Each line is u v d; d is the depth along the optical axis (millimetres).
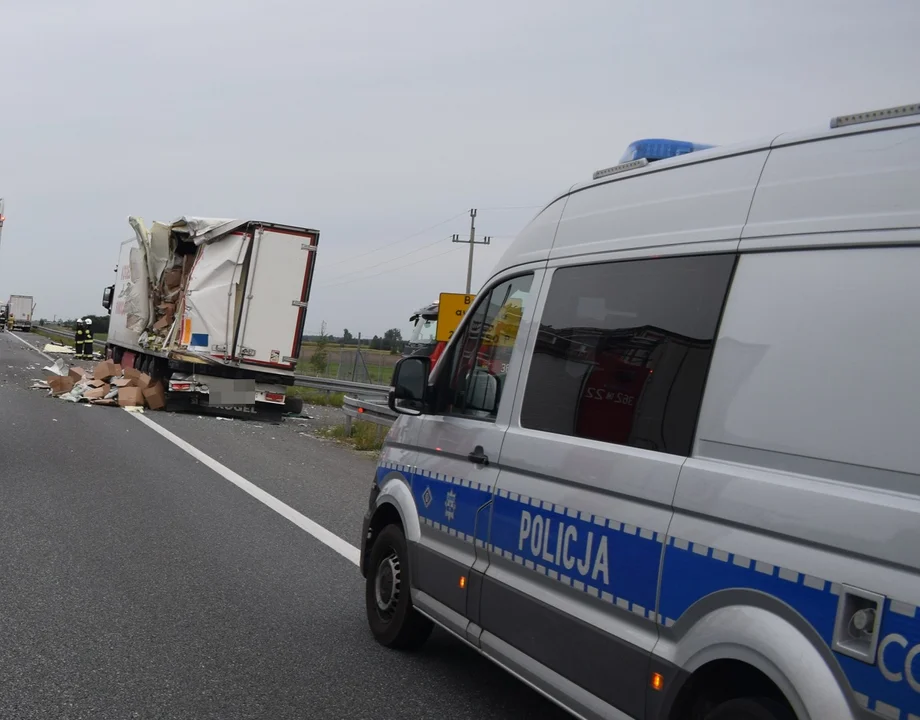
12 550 7520
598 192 4375
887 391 2727
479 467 4809
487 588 4570
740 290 3332
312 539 8570
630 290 3910
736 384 3234
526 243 4887
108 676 5020
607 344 3980
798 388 2996
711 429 3295
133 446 14250
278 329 20328
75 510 9188
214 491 10734
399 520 5844
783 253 3205
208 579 7047
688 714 3279
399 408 5645
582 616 3814
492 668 5578
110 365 22734
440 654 5777
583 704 3764
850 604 2645
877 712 2533
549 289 4520
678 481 3367
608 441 3830
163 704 4688
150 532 8461
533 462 4277
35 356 42000
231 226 19797
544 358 4434
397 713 4781
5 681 4855
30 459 12219
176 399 20766
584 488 3895
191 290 19828
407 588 5594
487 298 5164
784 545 2893
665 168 3949
